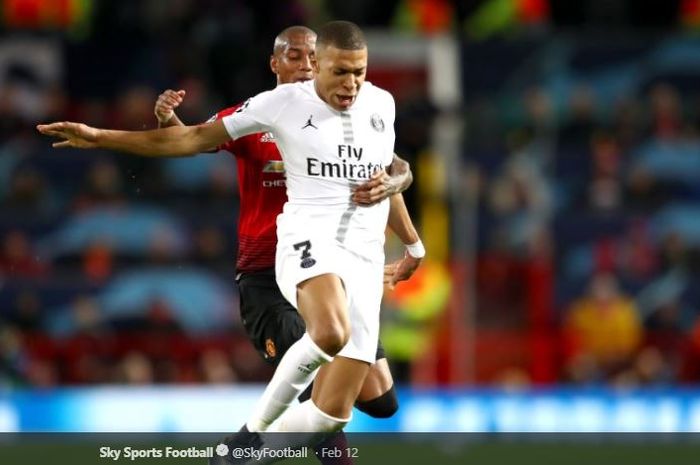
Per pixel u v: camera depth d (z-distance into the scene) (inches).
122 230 1984.5
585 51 2353.6
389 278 1094.4
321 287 923.4
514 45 2353.6
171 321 1871.3
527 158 2138.3
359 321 948.0
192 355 1825.8
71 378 1792.6
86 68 2277.3
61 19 2388.0
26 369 1771.7
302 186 956.6
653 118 2263.8
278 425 949.8
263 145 1026.1
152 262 1925.4
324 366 954.7
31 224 1973.4
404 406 1590.8
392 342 1865.2
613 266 2030.0
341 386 944.3
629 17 2481.5
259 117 946.7
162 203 2030.0
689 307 2004.2
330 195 951.6
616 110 2273.6
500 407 1614.2
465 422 1601.9
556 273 2020.2
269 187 1033.5
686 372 1910.7
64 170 2098.9
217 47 2253.9
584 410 1628.9
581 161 2161.7
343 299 920.9
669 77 2359.7
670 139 2214.6
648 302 2000.5
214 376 1795.0
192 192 2047.2
